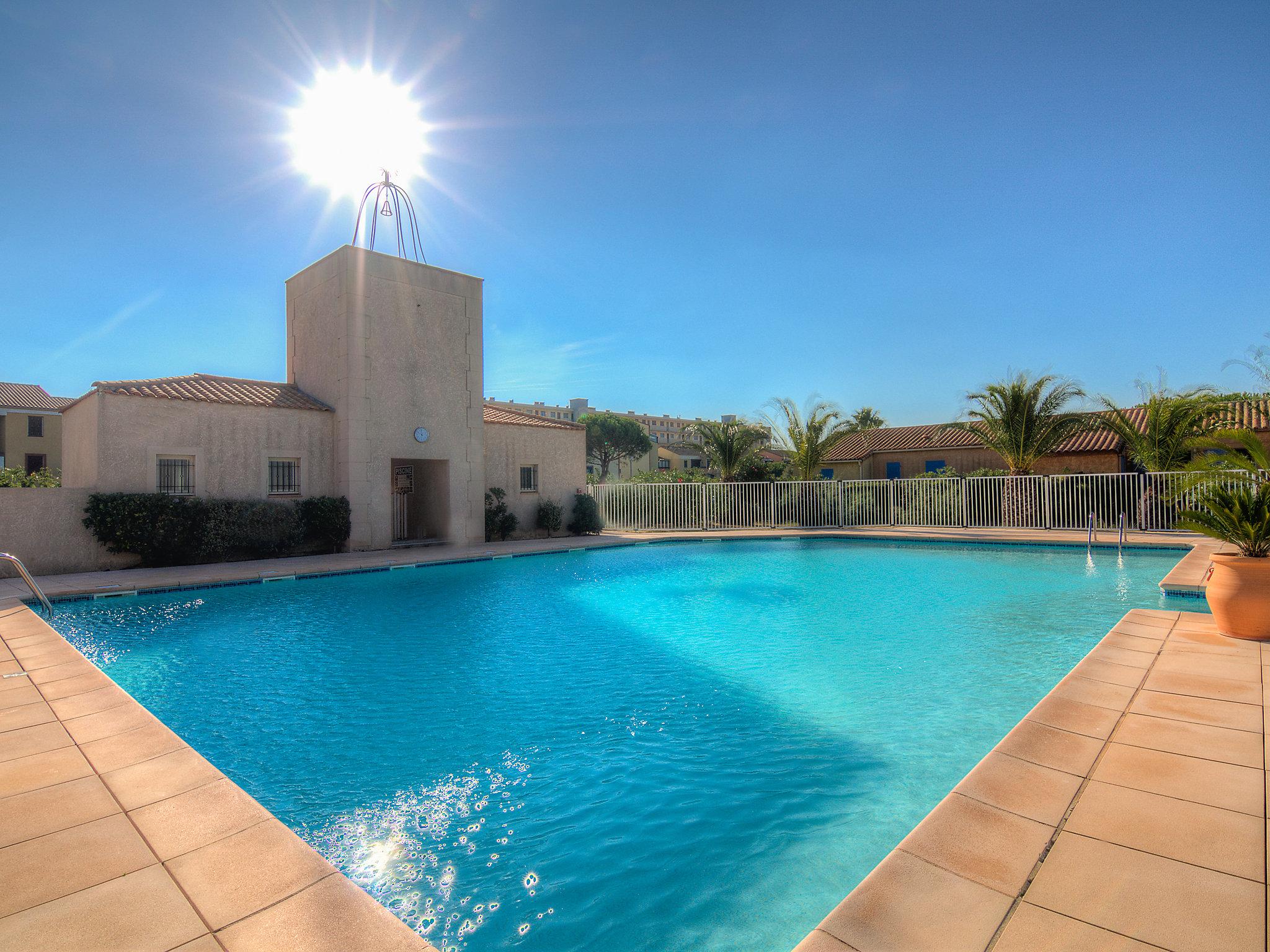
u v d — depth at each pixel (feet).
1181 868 7.69
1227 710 12.98
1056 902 7.06
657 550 55.67
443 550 50.52
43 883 7.89
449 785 12.96
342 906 7.43
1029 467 63.52
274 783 13.14
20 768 11.35
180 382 46.85
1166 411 56.34
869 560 47.85
